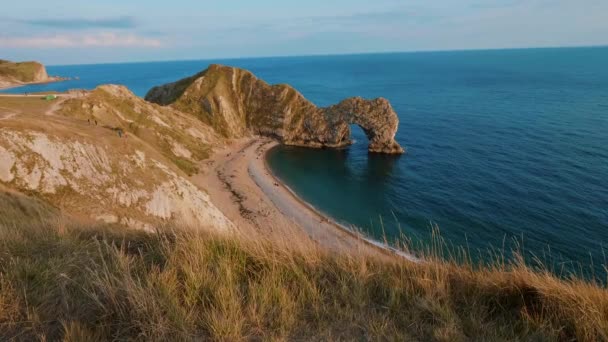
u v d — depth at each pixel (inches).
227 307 173.6
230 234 276.7
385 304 193.5
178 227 301.3
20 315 159.2
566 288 199.9
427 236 1692.9
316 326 169.8
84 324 154.2
